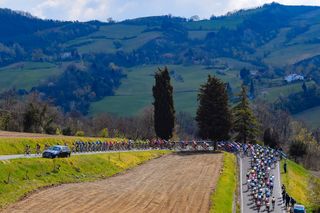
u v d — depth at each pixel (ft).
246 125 386.11
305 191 263.49
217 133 346.74
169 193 181.06
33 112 375.04
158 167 249.55
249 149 319.06
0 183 149.28
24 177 163.84
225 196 185.68
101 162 223.51
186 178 218.59
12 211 129.59
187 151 324.39
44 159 187.21
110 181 197.57
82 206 145.18
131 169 237.45
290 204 188.03
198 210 156.25
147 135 459.73
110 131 485.97
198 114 352.69
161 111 355.36
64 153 203.51
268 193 200.13
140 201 162.20
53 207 139.33
